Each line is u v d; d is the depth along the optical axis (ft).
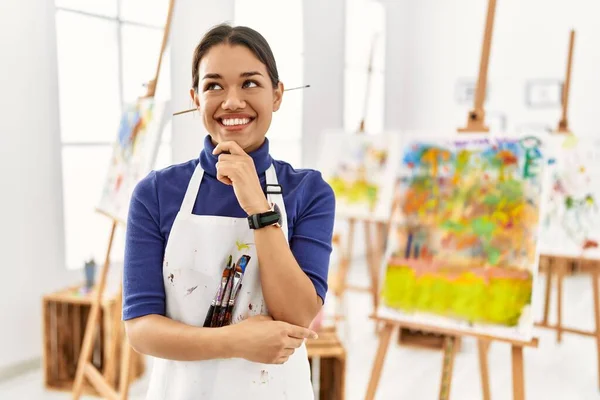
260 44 3.04
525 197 6.11
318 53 15.53
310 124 15.46
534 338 5.56
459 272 6.22
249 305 3.16
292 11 14.37
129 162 6.87
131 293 3.10
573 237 9.84
